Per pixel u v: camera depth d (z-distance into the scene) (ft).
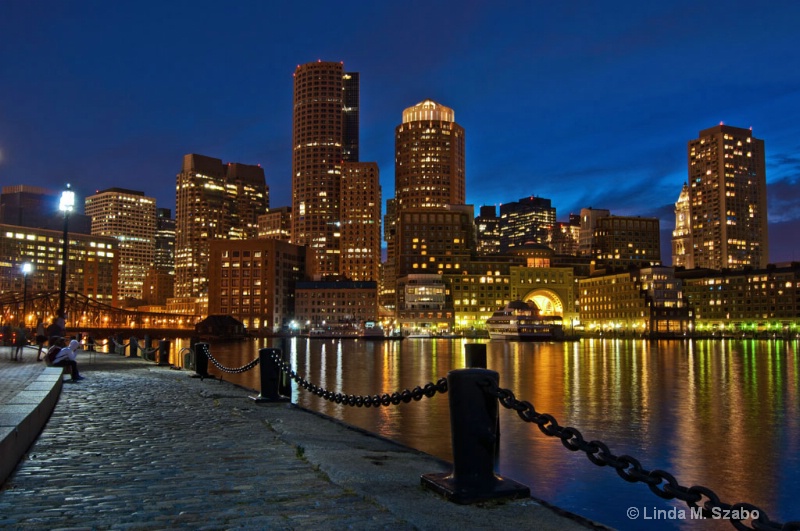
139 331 635.66
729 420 125.80
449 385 28.89
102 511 25.72
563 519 24.53
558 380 214.07
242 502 27.02
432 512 25.27
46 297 606.14
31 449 39.14
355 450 39.22
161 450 39.06
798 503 68.95
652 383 203.00
